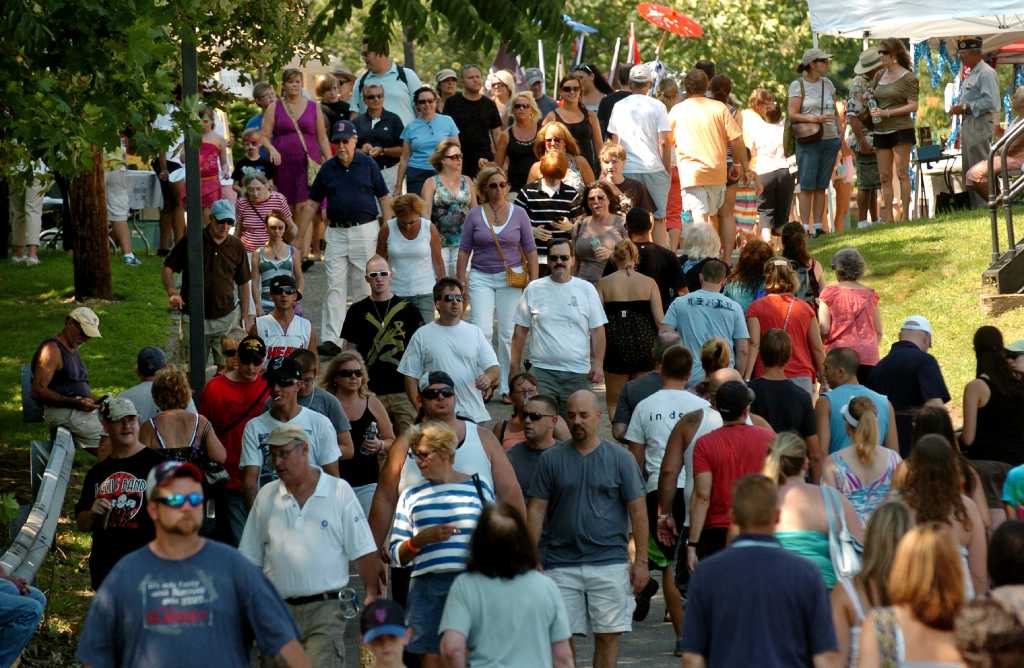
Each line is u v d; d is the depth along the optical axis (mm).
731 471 20844
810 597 14828
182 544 14188
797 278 29250
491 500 19266
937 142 57156
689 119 40844
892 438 24766
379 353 27875
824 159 46312
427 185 37156
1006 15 43375
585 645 24656
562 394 29172
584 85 42781
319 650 18906
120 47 22531
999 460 25266
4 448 32312
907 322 26812
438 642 18641
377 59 44406
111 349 38719
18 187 29000
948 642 13875
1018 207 43875
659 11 61344
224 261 32781
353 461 24047
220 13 27547
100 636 14047
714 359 24406
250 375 24531
